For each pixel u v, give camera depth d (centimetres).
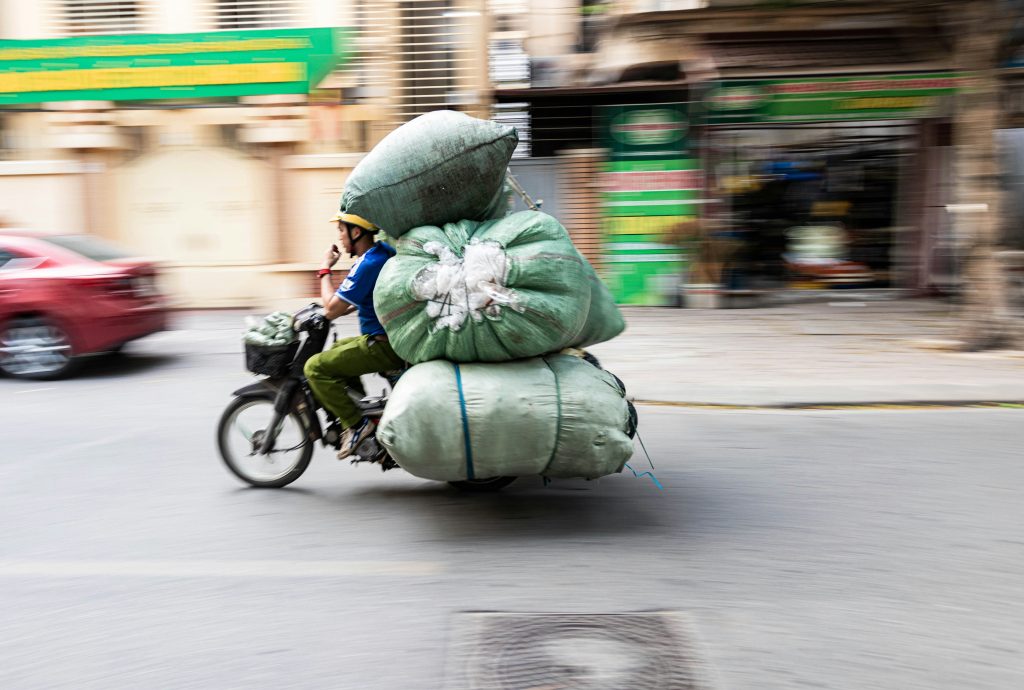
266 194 1375
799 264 1377
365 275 482
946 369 851
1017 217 1286
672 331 1099
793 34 1222
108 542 462
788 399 749
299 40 1322
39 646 351
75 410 771
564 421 441
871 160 1338
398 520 486
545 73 1347
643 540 450
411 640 350
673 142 1283
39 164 1352
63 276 895
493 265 439
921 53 1245
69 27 1366
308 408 531
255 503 520
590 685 315
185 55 1330
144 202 1384
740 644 343
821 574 407
